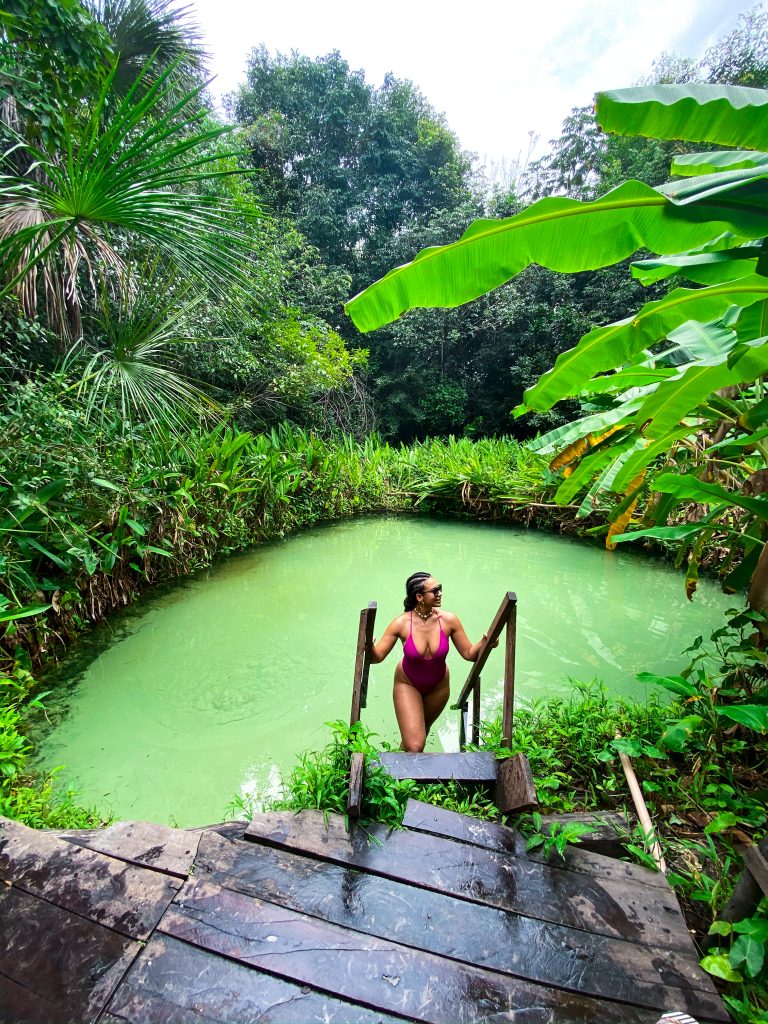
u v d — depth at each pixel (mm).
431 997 1073
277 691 2984
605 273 11469
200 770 2307
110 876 1338
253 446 6453
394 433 13141
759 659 2107
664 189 1440
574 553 5906
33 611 2648
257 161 12414
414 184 14719
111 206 2781
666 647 3568
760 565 2094
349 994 1073
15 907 1247
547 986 1105
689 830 1636
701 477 3346
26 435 3211
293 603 4312
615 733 2092
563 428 3746
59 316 4223
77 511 3439
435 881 1341
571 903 1296
